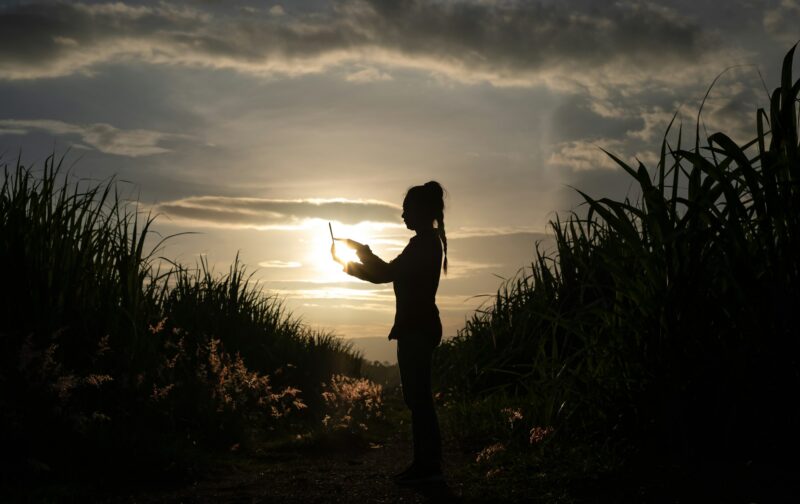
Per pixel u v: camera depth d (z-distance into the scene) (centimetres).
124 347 541
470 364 841
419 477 426
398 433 724
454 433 598
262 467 500
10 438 399
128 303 571
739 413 357
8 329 476
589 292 643
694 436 368
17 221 502
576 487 354
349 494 396
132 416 504
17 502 337
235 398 639
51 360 444
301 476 459
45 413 430
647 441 381
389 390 1170
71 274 529
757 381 352
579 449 409
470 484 405
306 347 995
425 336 443
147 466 432
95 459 420
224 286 927
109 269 572
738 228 357
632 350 404
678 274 378
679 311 381
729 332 369
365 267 453
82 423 440
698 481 330
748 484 318
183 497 382
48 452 410
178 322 766
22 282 490
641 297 400
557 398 480
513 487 374
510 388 744
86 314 528
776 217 353
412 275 447
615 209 411
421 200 458
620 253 455
